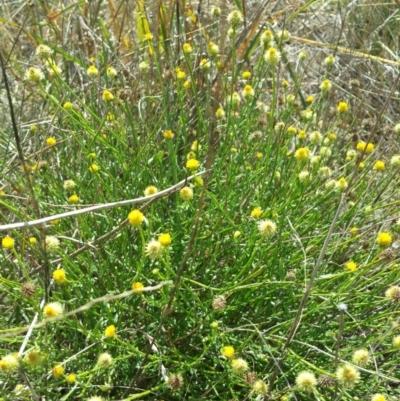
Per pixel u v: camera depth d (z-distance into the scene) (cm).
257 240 50
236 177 56
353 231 49
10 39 90
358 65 89
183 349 46
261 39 55
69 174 53
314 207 51
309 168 60
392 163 52
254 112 66
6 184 60
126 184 54
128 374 44
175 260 49
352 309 48
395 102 85
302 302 35
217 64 58
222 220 50
